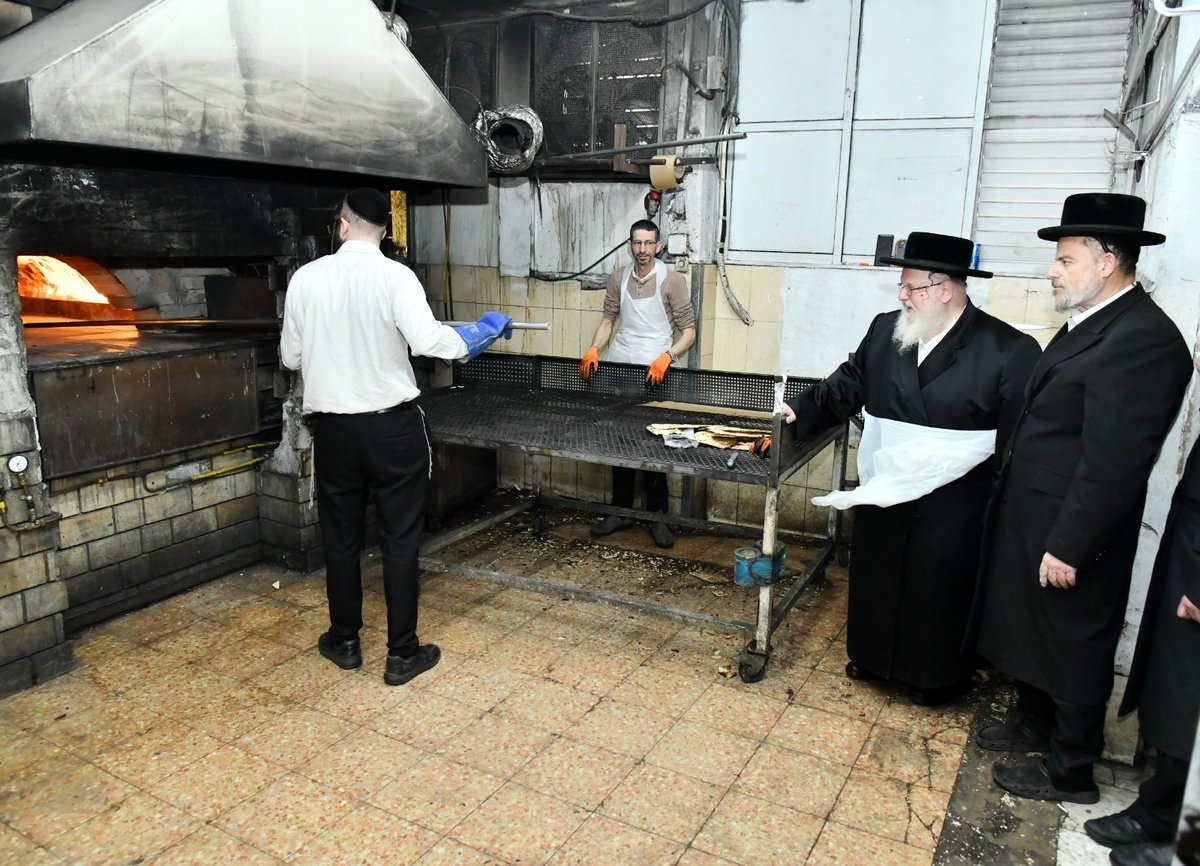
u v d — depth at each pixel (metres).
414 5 4.17
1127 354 2.01
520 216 4.50
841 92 3.75
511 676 2.88
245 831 2.12
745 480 2.73
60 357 2.87
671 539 4.11
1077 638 2.17
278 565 3.72
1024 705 2.52
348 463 2.68
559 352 4.58
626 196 4.21
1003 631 2.34
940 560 2.59
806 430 2.82
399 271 2.59
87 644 3.02
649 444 3.06
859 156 3.78
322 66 2.75
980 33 3.47
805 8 3.74
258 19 2.54
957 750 2.51
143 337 3.49
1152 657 2.02
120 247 2.89
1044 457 2.21
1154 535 2.32
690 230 4.07
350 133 2.87
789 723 2.64
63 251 2.73
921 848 2.10
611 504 4.28
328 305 2.57
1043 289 3.53
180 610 3.30
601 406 3.71
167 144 2.35
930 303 2.53
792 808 2.24
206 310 3.96
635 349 4.08
